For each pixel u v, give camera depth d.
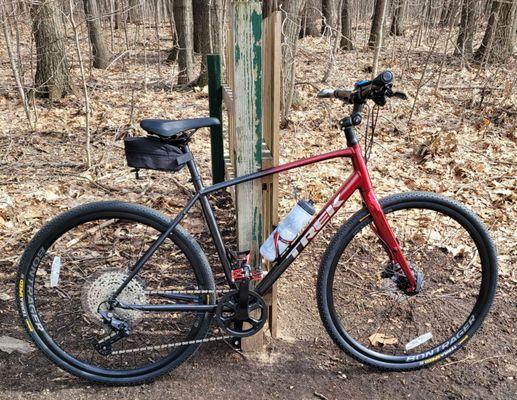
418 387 2.12
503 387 2.11
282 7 5.23
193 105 6.73
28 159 4.47
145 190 3.85
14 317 2.46
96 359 2.21
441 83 7.83
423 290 2.73
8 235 3.15
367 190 2.01
